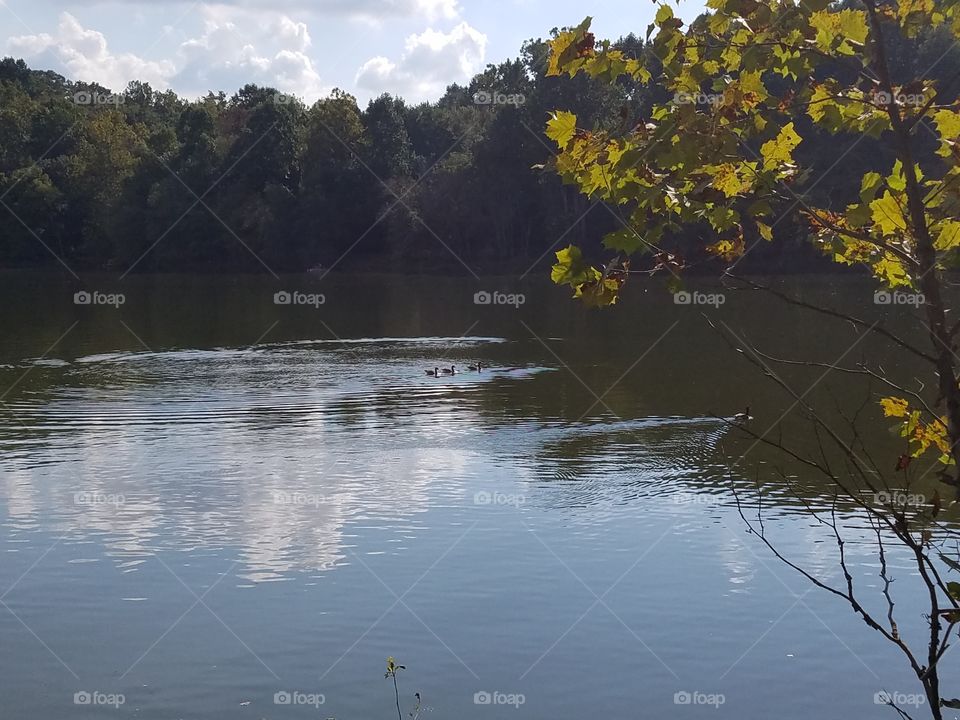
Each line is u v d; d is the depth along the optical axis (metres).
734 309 44.62
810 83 4.09
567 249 4.15
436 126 92.56
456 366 29.80
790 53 3.88
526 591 11.65
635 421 20.81
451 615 11.00
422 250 78.94
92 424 21.53
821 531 13.31
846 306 43.41
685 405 22.45
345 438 19.77
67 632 10.78
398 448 18.78
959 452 3.81
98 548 13.29
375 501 15.24
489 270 74.75
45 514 14.77
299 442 19.44
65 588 11.96
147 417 22.28
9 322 45.84
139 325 44.38
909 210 3.91
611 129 4.00
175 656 10.12
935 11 4.10
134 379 28.17
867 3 3.90
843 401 22.02
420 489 15.89
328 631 10.68
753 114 4.05
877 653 9.99
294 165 85.69
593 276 4.15
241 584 11.98
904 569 11.82
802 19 3.82
